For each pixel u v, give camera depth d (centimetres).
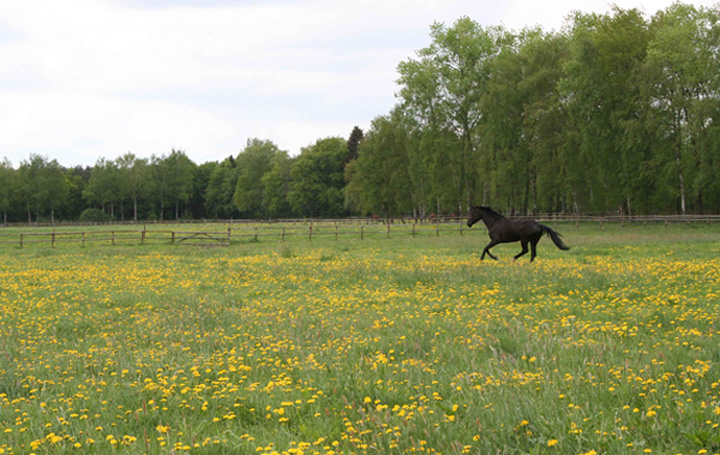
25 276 2044
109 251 3241
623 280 1386
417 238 3828
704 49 4453
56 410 582
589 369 632
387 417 504
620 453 414
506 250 2717
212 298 1439
